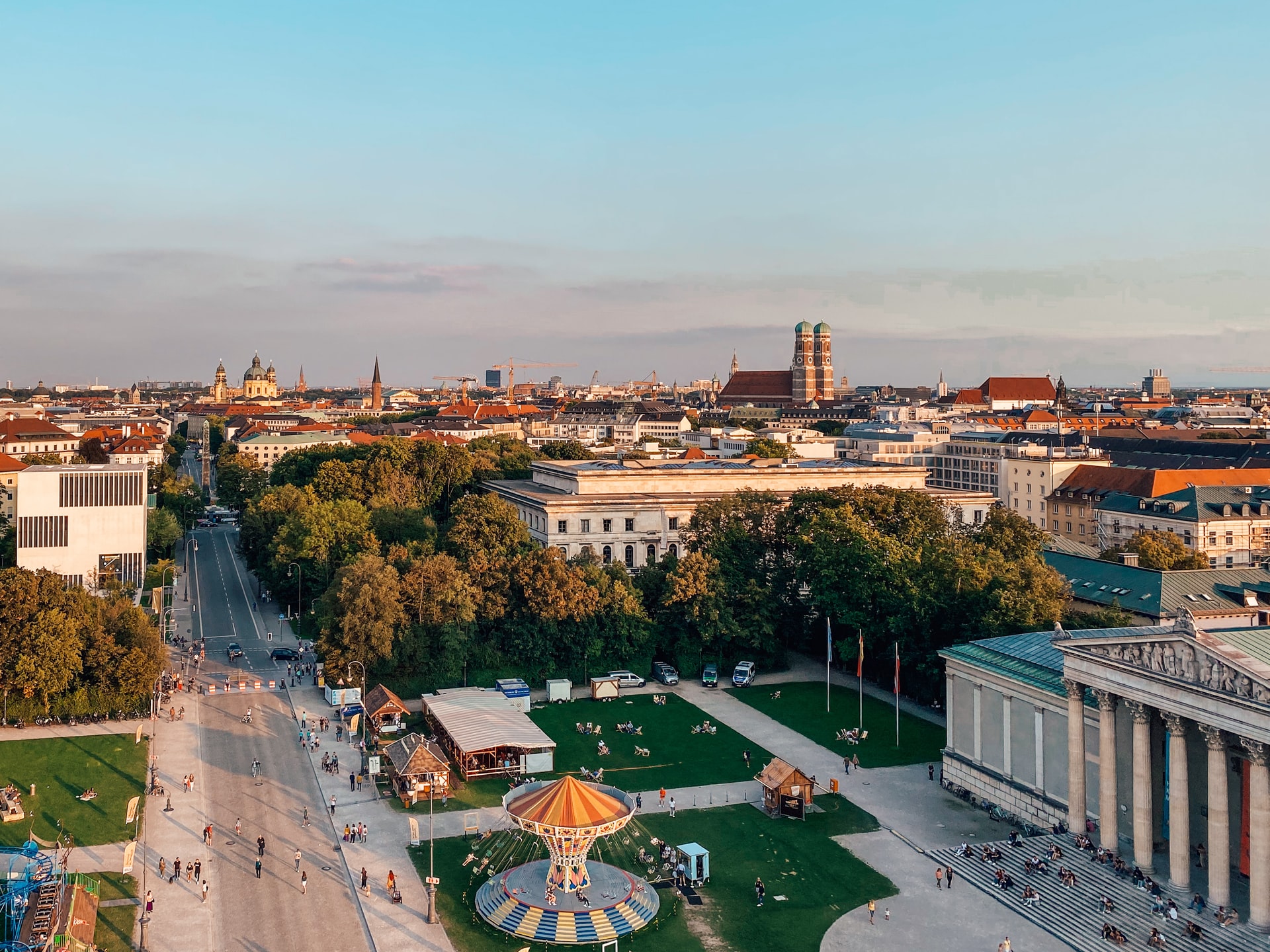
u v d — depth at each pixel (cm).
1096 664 10212
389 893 9881
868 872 10488
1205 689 8912
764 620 17250
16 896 9306
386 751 12862
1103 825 10131
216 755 13575
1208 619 11788
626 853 10931
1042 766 11281
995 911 9688
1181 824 9288
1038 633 12656
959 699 12581
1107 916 9225
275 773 13012
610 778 12950
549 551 17088
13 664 14338
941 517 18938
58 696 14600
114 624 15488
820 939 9188
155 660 15375
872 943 9112
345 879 10288
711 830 11488
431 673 16150
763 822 11675
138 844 10956
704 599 17038
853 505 18775
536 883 10056
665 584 17738
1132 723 10162
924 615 15175
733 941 9194
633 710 15612
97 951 8812
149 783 12356
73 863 10469
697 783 12781
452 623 16200
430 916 9462
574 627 16638
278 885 10125
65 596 15212
